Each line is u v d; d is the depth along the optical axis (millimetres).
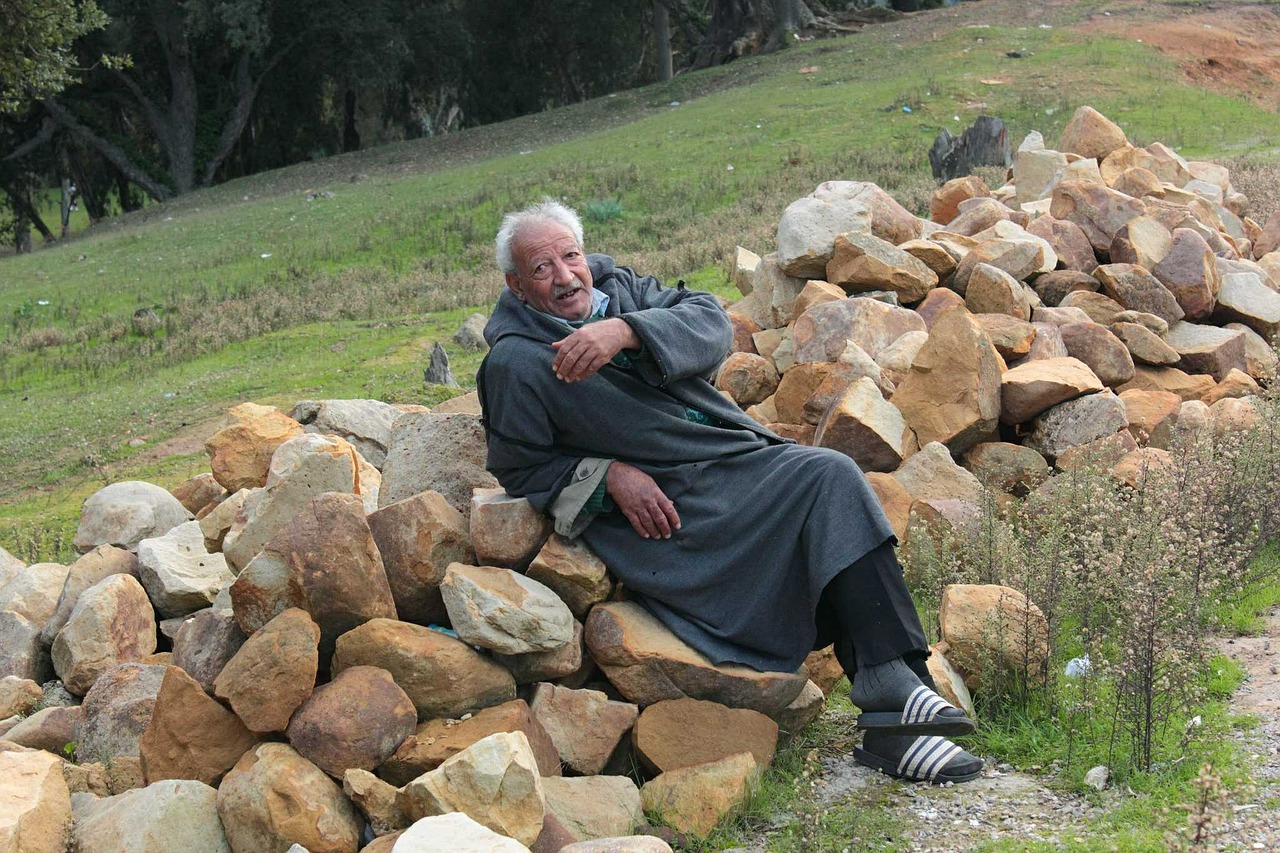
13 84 14281
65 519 8273
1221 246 7195
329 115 45750
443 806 2812
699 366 3498
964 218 7191
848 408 4930
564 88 46969
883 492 4719
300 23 37812
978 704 3621
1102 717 3410
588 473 3434
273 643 3107
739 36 37844
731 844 3055
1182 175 8703
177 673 3230
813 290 5957
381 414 5512
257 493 3883
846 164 20547
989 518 4344
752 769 3215
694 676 3389
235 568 3676
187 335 14703
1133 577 3625
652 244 17484
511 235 3531
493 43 43438
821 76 30125
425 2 40656
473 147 33156
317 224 22953
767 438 3674
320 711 3059
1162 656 3293
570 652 3408
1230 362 6109
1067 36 30109
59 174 42031
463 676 3229
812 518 3330
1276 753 3111
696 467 3486
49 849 2898
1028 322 5805
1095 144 9078
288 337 13914
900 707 3209
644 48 46844
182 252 22609
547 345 3451
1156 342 5938
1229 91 26312
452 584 3307
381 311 15305
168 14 36750
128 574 4586
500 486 3754
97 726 3637
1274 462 4820
